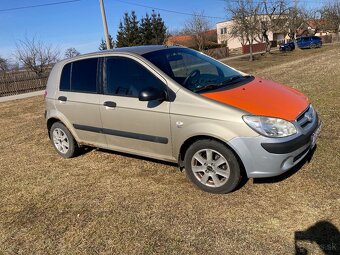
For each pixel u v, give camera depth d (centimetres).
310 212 342
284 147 358
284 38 5556
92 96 494
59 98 543
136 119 443
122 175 480
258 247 303
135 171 487
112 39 4734
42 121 918
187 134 397
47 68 3528
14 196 460
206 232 333
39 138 734
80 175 500
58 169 534
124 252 320
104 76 482
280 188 390
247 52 4725
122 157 546
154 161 513
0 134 823
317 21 5478
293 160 375
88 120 507
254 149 362
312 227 320
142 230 349
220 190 395
